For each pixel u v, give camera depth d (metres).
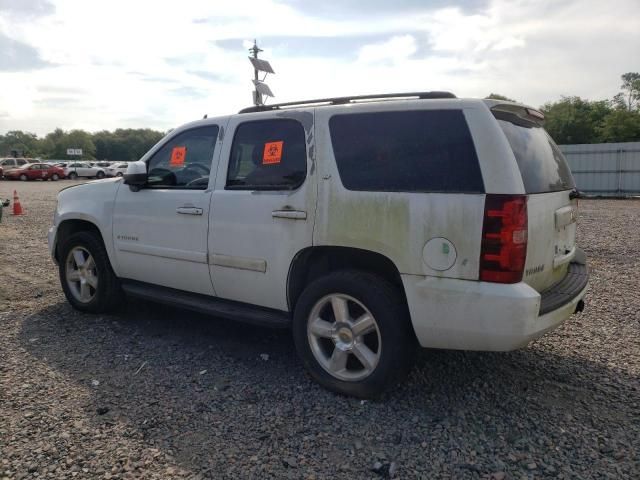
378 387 3.45
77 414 3.38
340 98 3.87
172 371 4.08
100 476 2.75
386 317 3.37
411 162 3.37
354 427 3.24
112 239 5.09
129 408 3.47
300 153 3.83
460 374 3.97
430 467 2.83
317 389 3.76
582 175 23.00
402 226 3.31
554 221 3.55
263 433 3.17
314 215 3.66
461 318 3.15
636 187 22.08
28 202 21.41
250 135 4.18
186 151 4.66
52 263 8.19
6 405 3.49
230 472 2.79
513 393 3.67
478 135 3.19
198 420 3.32
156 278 4.83
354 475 2.77
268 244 3.91
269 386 3.81
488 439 3.09
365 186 3.48
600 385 3.77
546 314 3.19
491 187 3.09
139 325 5.19
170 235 4.58
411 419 3.33
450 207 3.16
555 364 4.14
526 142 3.53
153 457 2.92
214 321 5.34
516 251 3.04
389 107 3.51
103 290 5.30
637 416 3.33
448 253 3.17
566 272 3.99
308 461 2.89
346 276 3.51
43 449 2.98
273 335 4.93
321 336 3.71
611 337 4.68
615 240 9.84
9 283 6.84
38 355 4.39
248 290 4.12
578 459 2.88
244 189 4.10
